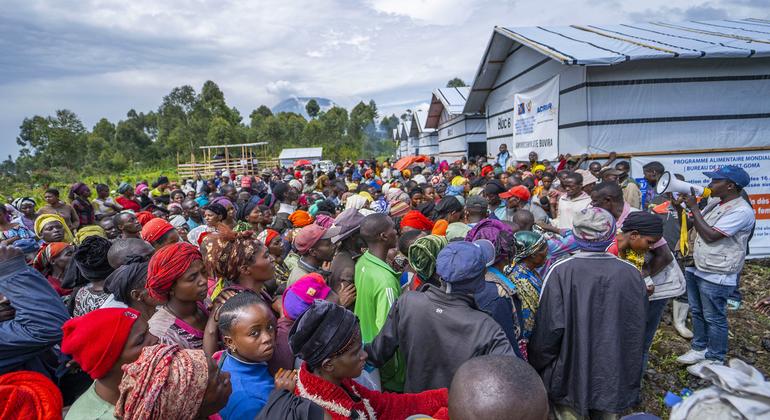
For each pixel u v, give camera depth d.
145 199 9.98
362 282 3.13
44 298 2.43
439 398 2.24
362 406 1.98
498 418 1.37
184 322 2.53
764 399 1.25
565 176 5.88
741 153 8.78
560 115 10.98
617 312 2.80
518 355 2.72
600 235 2.86
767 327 5.72
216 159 42.16
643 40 9.97
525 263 3.35
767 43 8.96
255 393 1.95
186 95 74.69
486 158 17.44
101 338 1.67
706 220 4.54
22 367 2.39
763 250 8.56
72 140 53.00
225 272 2.75
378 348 2.65
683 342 5.36
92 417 1.69
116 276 2.65
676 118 9.71
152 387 1.38
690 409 1.34
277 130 67.69
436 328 2.44
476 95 17.11
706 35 10.20
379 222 3.13
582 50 9.33
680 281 4.03
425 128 30.17
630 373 2.86
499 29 12.77
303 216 5.11
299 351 1.83
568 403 2.97
